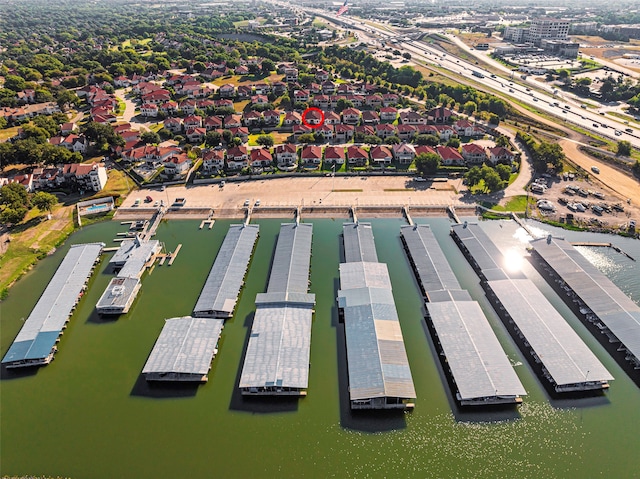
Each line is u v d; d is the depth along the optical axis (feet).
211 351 339.36
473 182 576.20
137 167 638.94
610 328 351.67
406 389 301.02
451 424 294.46
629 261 446.19
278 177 613.52
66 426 298.97
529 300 380.17
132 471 271.28
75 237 500.33
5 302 408.67
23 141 646.74
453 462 273.33
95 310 398.42
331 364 337.52
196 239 492.13
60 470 273.75
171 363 326.85
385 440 285.64
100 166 608.19
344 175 616.39
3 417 306.35
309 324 360.48
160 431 293.64
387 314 366.63
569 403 307.37
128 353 353.92
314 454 278.26
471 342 337.93
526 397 311.27
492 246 457.68
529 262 447.01
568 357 325.21
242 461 274.77
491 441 285.02
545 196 557.33
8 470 274.57
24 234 500.33
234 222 521.65
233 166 629.92
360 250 453.17
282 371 317.63
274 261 439.63
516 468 269.85
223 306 381.60
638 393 314.55
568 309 387.14
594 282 397.80
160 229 511.81
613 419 297.33
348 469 269.64
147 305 401.29
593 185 582.76
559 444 283.18
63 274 429.79
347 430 291.58
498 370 314.96
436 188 581.94
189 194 574.97
